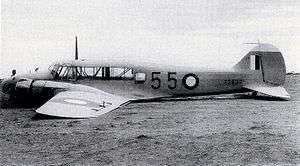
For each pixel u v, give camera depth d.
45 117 11.18
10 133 9.24
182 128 9.84
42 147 7.79
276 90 16.58
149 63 15.45
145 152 7.38
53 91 12.98
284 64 16.80
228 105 14.95
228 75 16.30
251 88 16.53
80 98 11.45
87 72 14.69
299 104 15.28
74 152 7.39
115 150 7.53
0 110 13.36
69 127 10.12
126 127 10.05
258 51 16.70
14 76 14.29
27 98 13.06
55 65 14.76
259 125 10.20
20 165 6.54
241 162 6.69
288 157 6.95
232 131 9.39
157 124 10.50
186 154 7.22
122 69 14.91
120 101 12.09
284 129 9.59
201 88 15.95
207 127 9.97
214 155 7.15
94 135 8.98
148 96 15.28
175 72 15.59
